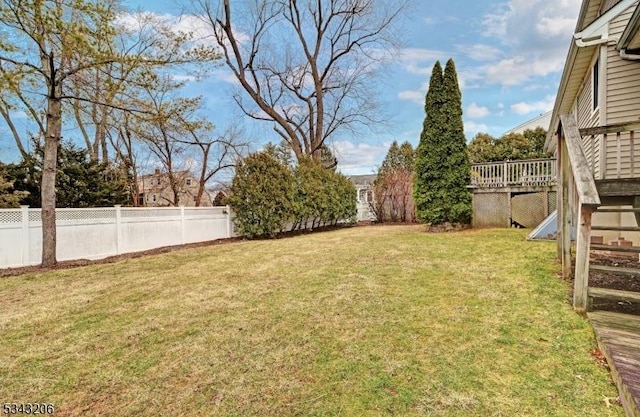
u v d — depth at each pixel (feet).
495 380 6.68
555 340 8.06
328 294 12.55
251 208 32.76
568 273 12.57
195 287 14.56
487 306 10.47
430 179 33.01
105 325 10.56
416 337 8.70
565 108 31.07
